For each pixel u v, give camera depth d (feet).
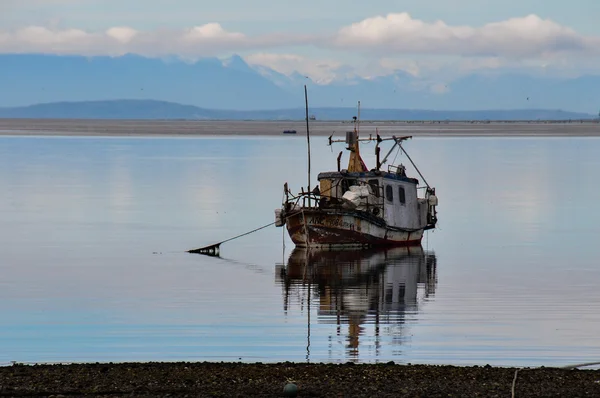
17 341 321.93
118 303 393.70
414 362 291.17
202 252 552.82
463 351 306.76
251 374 246.68
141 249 561.02
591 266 501.97
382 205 572.10
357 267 500.74
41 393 224.53
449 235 636.48
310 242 561.84
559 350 309.42
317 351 305.53
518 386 234.58
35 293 416.87
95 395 224.33
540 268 495.82
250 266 501.56
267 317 364.58
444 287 438.40
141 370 251.80
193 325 348.18
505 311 378.73
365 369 254.47
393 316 367.86
